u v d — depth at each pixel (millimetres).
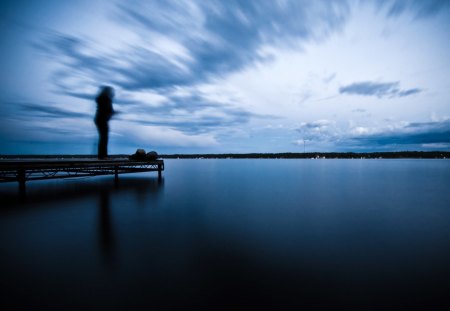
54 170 14391
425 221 8828
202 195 14508
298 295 3941
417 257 5539
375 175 30125
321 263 5191
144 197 13258
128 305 3619
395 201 12742
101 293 3936
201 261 5234
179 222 8484
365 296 3920
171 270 4809
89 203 11477
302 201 12742
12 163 11633
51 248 5934
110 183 19500
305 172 35938
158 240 6609
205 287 4160
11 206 10664
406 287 4211
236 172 36219
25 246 6062
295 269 4891
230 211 10297
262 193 15438
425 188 17984
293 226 8109
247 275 4613
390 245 6305
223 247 6121
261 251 5855
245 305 3658
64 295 3879
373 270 4867
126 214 9539
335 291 4066
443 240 6688
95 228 7645
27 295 3857
